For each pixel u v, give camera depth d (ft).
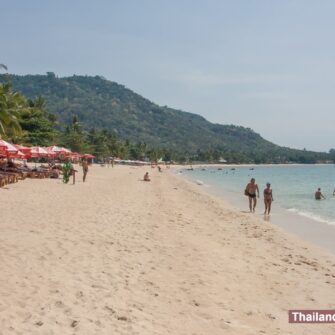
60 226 45.65
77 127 391.65
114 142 516.32
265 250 43.55
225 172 453.17
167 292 26.43
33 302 22.18
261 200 115.96
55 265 29.76
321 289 29.78
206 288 28.12
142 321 20.98
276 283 30.76
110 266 30.83
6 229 41.81
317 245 50.01
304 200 117.29
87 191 96.02
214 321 22.21
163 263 33.73
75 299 23.12
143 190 121.08
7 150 93.56
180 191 131.75
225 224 61.82
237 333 20.81
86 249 35.60
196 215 70.08
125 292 25.36
